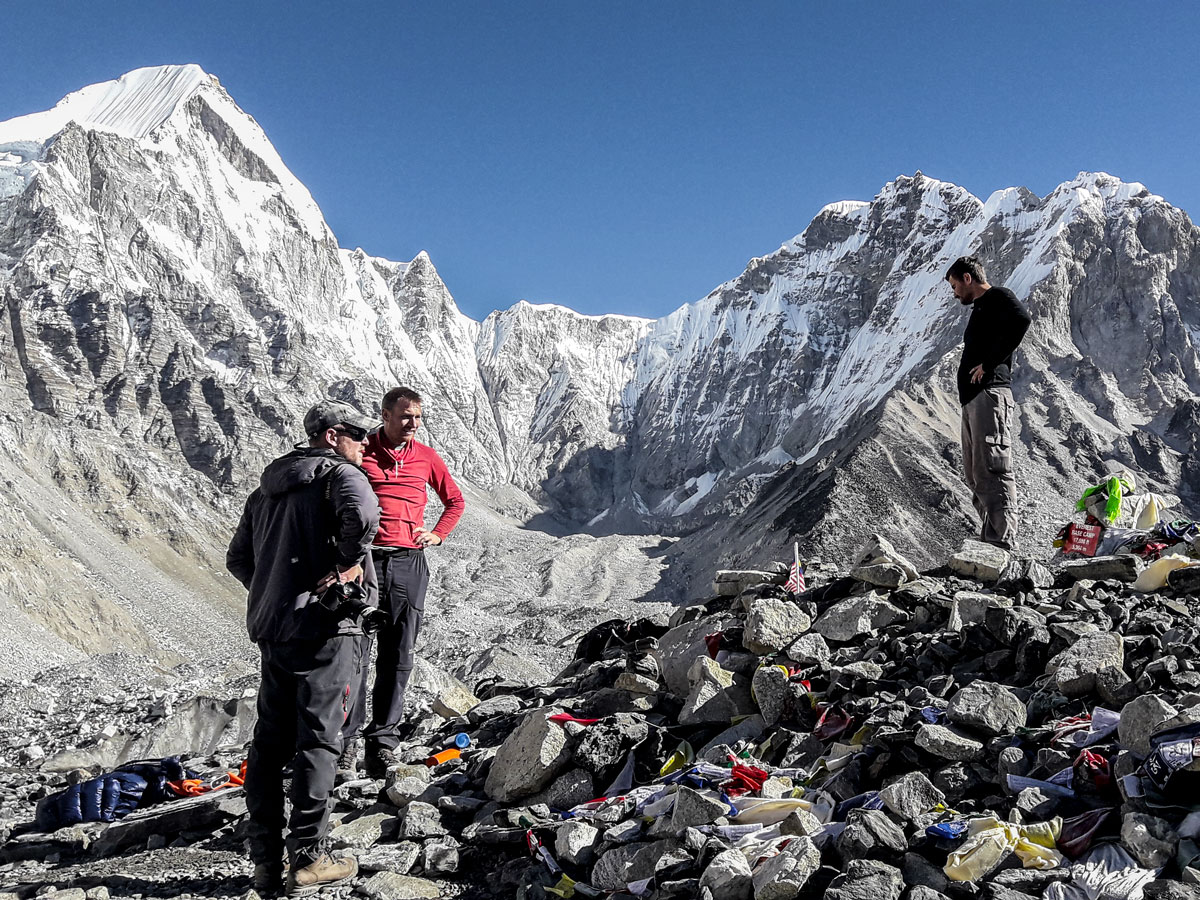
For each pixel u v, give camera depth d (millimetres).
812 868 2787
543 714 4262
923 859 2828
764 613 4883
